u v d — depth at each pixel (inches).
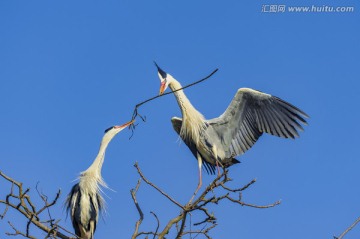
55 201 368.5
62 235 406.9
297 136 522.9
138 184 408.2
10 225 366.6
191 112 539.5
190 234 389.1
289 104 520.1
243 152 542.0
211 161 547.8
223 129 542.9
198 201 390.3
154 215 384.2
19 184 367.9
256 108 534.6
